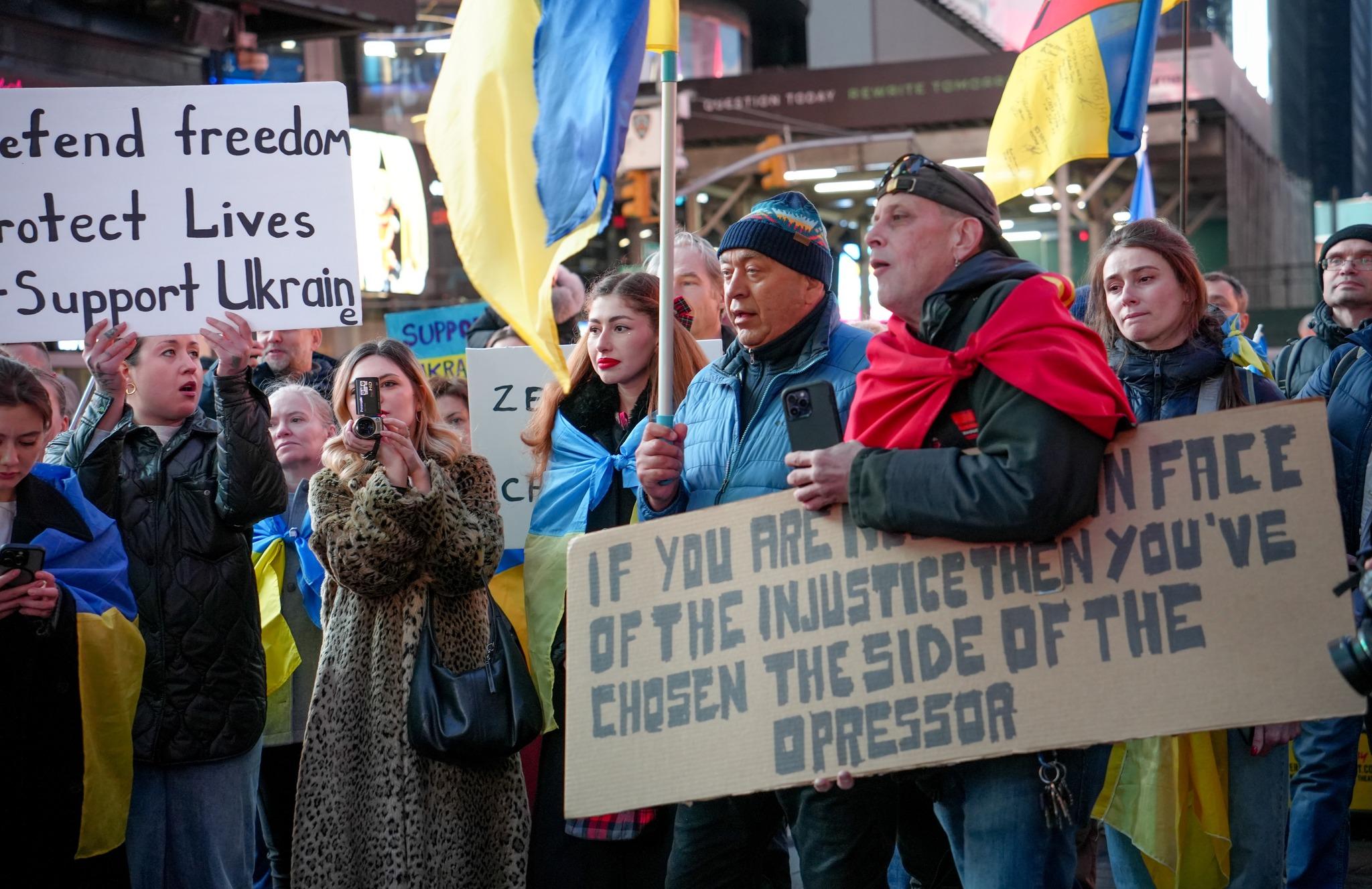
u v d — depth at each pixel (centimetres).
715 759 305
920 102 3634
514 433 495
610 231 2755
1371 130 10794
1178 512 284
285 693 509
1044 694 283
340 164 429
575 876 415
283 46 2444
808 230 359
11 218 419
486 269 349
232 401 419
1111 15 457
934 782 311
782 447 352
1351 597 279
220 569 424
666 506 362
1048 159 463
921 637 293
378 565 397
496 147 352
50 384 507
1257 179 3747
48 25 1409
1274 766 367
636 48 336
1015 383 275
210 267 425
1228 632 279
